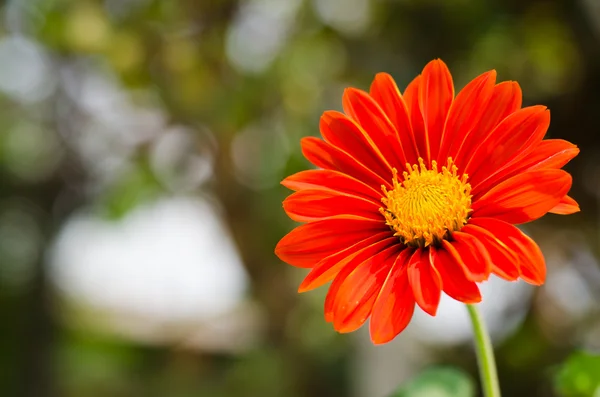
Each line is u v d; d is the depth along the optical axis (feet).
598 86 2.59
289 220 3.02
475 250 1.12
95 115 3.19
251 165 3.06
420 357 3.26
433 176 1.19
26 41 3.06
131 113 3.10
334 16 2.92
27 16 2.90
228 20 2.88
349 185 1.20
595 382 1.29
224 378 4.68
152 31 2.87
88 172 3.38
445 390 1.27
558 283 2.85
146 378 5.15
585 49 2.56
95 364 5.21
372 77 2.86
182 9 2.86
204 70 2.89
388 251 1.18
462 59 2.70
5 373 4.11
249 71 2.85
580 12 2.55
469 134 1.19
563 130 2.68
